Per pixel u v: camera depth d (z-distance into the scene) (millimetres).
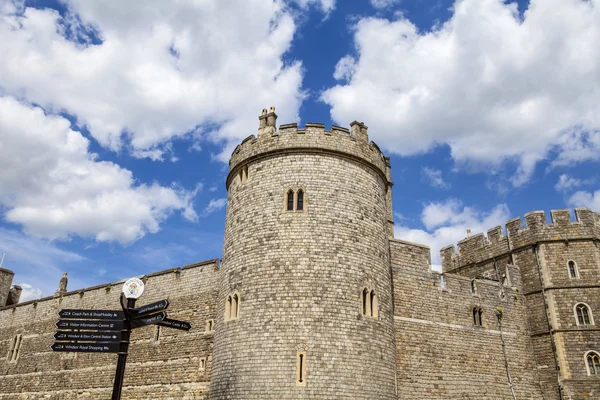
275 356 21484
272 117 26875
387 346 23672
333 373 21234
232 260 24812
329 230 23828
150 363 32219
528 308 33594
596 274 32469
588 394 29719
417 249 30375
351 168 25719
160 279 35062
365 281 23781
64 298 42156
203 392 28703
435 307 29453
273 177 25156
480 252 38062
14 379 41562
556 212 34438
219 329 24062
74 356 37656
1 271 50906
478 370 29438
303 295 22406
